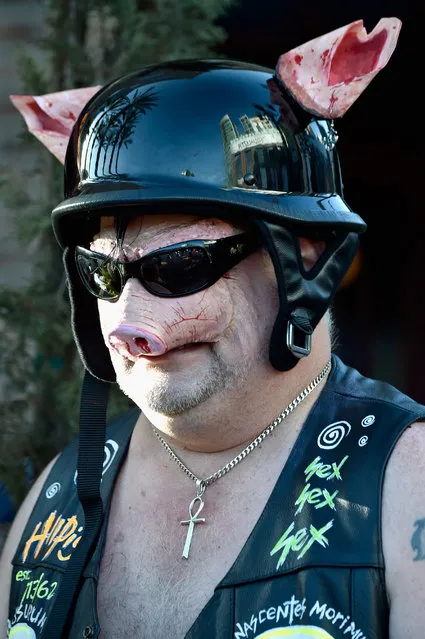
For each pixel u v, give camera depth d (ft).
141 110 5.90
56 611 6.16
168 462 6.43
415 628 5.26
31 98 7.13
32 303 10.30
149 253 5.69
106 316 6.07
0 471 10.27
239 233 5.78
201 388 5.80
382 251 23.25
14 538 7.23
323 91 5.99
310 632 5.35
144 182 5.72
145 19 10.34
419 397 22.84
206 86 5.91
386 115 22.43
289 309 5.80
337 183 6.38
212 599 5.67
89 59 10.49
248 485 6.07
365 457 5.77
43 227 10.16
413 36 18.72
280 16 17.60
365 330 23.12
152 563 6.10
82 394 6.74
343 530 5.55
